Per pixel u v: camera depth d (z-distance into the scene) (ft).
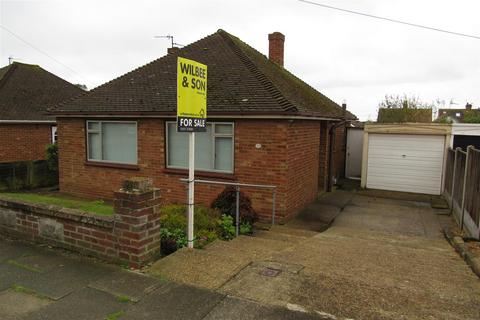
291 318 10.29
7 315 10.46
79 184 38.70
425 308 11.07
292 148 29.48
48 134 58.23
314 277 13.24
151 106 32.91
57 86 67.56
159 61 41.68
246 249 17.48
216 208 26.05
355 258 16.88
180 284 12.40
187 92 15.79
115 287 12.16
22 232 16.76
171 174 33.01
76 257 14.74
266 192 29.01
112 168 36.32
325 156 43.37
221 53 37.83
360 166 56.13
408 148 45.70
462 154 30.14
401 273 14.79
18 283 12.47
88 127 37.55
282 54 54.80
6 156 52.60
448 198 38.70
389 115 82.02
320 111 35.60
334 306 11.00
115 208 13.94
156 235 14.47
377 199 41.45
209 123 30.68
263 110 27.32
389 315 10.53
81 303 11.14
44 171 47.24
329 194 43.27
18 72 63.93
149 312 10.61
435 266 16.19
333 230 27.45
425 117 81.87
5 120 51.39
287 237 23.36
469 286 13.38
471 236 24.45
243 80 32.17
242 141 29.48
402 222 31.60
